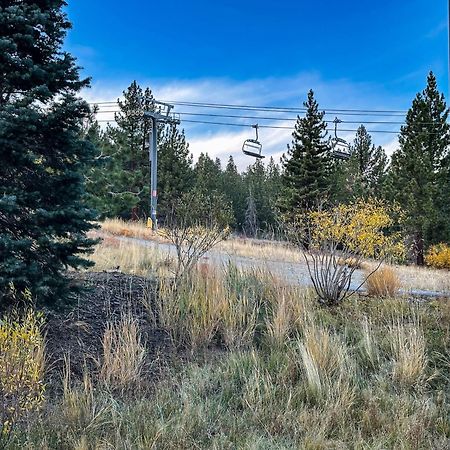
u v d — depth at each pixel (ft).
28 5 12.10
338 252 18.97
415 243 66.74
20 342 9.51
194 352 13.53
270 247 23.66
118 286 18.12
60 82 12.48
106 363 11.23
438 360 13.03
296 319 15.30
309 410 9.92
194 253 18.88
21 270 11.44
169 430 8.71
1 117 11.34
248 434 8.87
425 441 9.05
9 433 7.73
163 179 97.35
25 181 12.59
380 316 16.19
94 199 59.77
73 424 8.64
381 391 10.98
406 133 70.54
